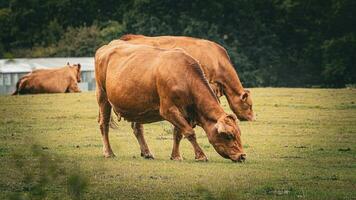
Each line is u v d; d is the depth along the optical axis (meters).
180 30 75.25
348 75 71.50
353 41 70.81
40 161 20.00
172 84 21.69
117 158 22.75
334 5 74.81
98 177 19.75
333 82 72.62
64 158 22.61
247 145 25.23
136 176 19.86
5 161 22.11
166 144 25.58
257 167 21.11
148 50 22.88
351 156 23.36
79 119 32.41
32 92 46.47
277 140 26.36
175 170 20.53
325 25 75.94
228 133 21.19
